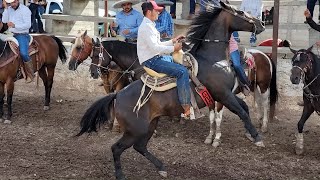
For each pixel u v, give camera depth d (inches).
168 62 247.8
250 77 341.4
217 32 276.7
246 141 329.7
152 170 270.7
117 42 334.3
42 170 268.2
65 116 394.9
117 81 349.7
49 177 257.3
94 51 339.9
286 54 441.4
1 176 257.6
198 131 355.9
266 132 351.6
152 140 330.6
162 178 258.7
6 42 374.3
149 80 247.3
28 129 356.5
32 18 539.5
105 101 247.0
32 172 264.8
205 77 268.4
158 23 359.9
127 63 331.9
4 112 405.1
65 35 539.8
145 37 243.0
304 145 321.1
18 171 266.1
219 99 273.3
